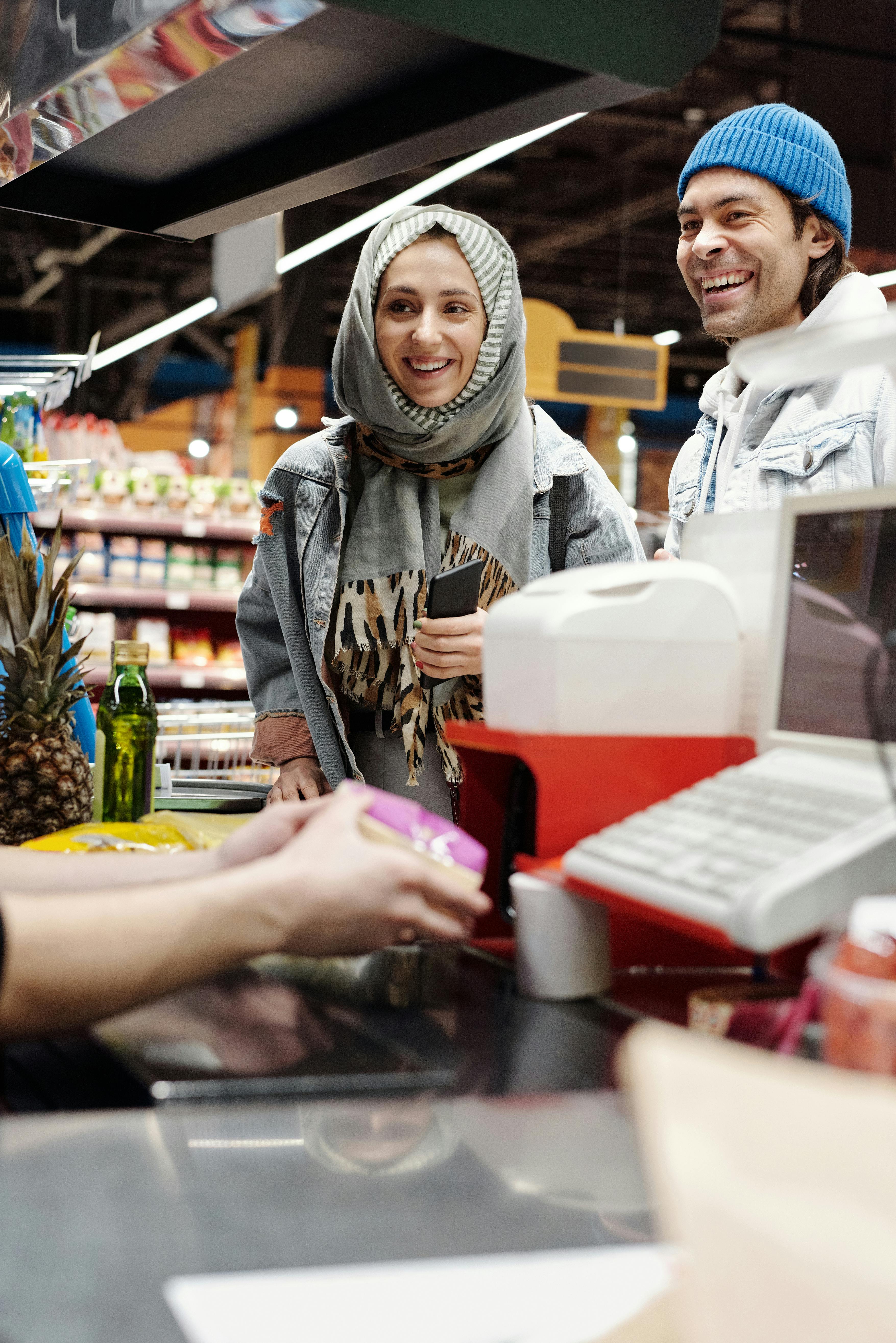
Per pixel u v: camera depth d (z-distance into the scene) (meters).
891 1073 0.55
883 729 0.87
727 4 9.56
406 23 1.30
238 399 12.71
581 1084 0.70
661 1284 0.47
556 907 0.89
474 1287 0.47
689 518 1.17
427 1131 0.63
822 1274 0.35
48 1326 0.44
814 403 1.96
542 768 0.97
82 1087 0.72
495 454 1.98
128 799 1.49
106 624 6.22
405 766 1.97
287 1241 0.50
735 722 1.04
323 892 0.76
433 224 1.84
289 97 1.61
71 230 13.51
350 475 2.02
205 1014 0.82
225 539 6.80
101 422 6.87
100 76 1.53
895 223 10.38
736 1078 0.39
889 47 9.74
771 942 0.70
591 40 1.22
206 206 1.95
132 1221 0.52
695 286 2.14
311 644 1.98
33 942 0.68
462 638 1.51
